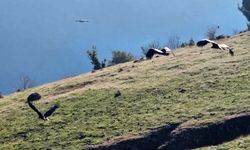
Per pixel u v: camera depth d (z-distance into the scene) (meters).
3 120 163.50
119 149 127.62
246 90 148.25
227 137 124.69
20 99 189.38
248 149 115.38
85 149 130.25
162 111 143.75
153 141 128.38
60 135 141.50
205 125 128.38
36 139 142.50
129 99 159.25
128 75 190.12
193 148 123.19
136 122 139.50
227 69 171.12
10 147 140.25
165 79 173.12
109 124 142.50
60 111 160.12
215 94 149.38
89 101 164.75
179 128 129.88
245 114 129.75
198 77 167.75
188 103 146.12
